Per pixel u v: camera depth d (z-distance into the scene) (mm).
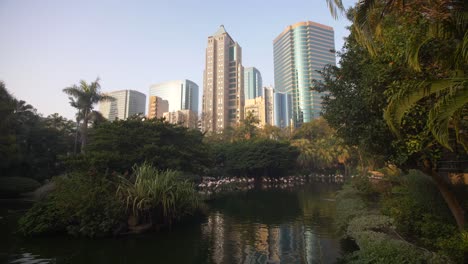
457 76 5613
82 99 32969
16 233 13641
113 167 18188
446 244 7379
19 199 26453
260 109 118750
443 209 9969
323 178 66438
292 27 147375
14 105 30359
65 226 13586
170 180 16047
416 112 7223
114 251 11195
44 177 36562
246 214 20078
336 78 11148
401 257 6602
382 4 7172
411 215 10625
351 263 8234
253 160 50906
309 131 79250
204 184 33312
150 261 10148
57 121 44781
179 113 102375
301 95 136125
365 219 11883
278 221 17469
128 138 22312
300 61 140000
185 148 27094
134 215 14219
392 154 9000
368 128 8750
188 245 12172
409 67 7105
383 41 7727
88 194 13547
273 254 10914
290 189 41312
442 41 6590
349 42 10336
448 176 12102
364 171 22859
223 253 11094
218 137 71562
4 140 27781
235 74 124750
